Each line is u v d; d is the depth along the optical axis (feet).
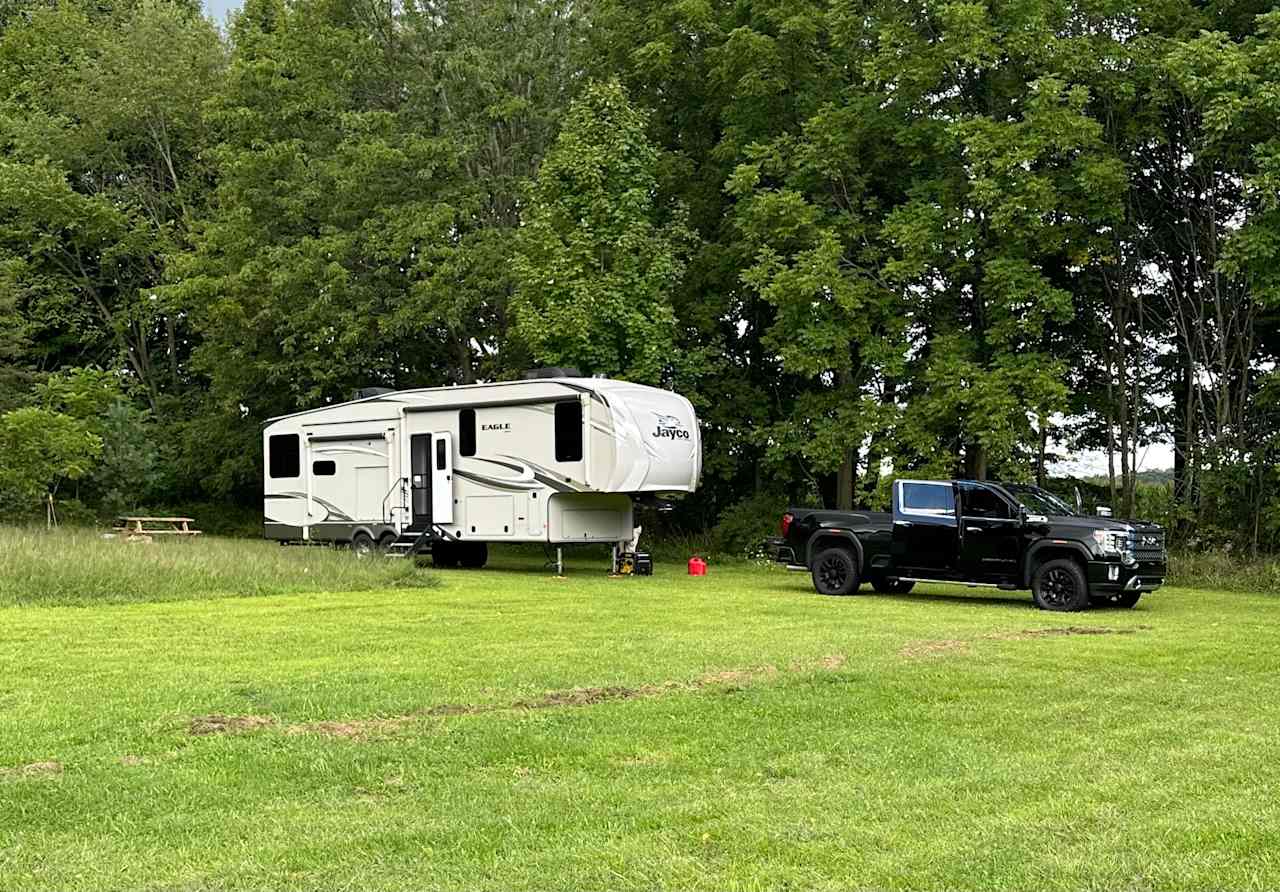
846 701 32.24
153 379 139.33
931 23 83.92
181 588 61.93
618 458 75.87
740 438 98.07
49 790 23.09
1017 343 82.89
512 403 80.12
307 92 110.22
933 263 83.71
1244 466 79.15
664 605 59.47
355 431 88.22
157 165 141.08
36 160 128.36
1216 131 72.69
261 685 34.27
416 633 46.91
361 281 104.68
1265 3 80.59
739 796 22.90
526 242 91.50
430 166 100.42
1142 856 19.33
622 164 90.58
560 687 34.22
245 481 129.39
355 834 20.53
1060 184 80.07
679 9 93.50
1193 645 45.14
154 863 19.10
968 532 62.85
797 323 83.92
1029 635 48.11
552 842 20.11
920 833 20.59
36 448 101.71
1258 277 73.15
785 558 68.90
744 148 88.84
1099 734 28.60
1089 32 82.99
